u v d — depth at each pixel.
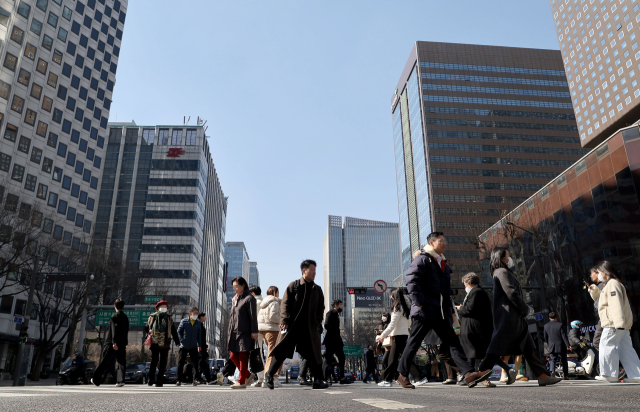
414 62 115.75
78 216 56.38
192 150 92.06
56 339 48.00
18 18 50.12
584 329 29.53
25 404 2.66
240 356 7.38
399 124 132.00
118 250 44.91
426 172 102.94
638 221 26.25
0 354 40.81
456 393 3.84
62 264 36.69
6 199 32.78
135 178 89.75
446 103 107.38
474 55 112.94
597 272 6.77
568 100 110.62
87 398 3.29
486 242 39.81
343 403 2.82
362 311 102.50
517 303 5.21
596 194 29.34
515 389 4.34
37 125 51.47
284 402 2.98
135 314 33.25
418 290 5.38
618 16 91.06
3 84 47.53
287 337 5.85
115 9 68.19
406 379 5.27
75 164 56.84
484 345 5.90
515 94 109.88
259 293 9.84
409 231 116.94
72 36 58.44
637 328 25.91
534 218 35.00
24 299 42.97
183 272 83.75
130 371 23.02
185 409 2.46
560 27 109.00
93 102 61.41
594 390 3.63
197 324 11.34
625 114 88.19
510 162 103.25
